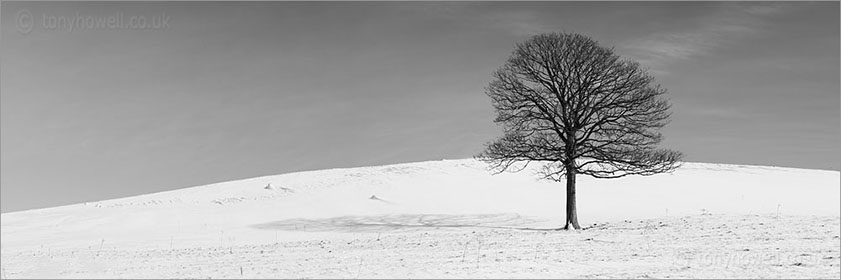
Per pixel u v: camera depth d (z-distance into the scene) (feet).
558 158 113.80
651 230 92.02
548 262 57.67
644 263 57.26
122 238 109.09
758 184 174.19
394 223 130.52
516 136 114.32
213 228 126.31
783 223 92.12
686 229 90.48
